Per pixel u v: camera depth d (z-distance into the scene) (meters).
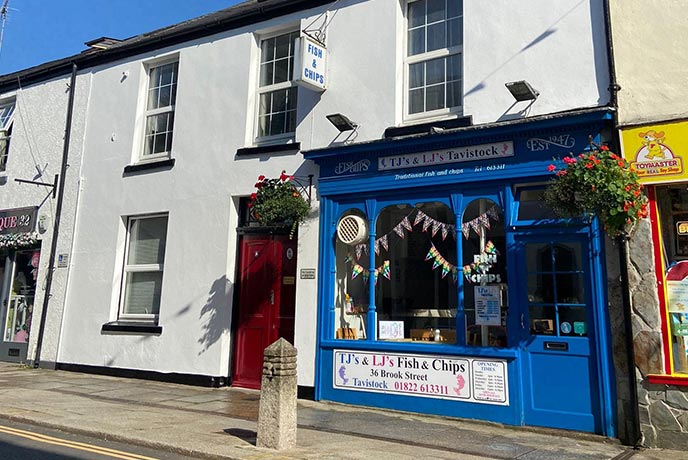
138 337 10.59
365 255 8.70
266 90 10.30
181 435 6.27
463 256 7.85
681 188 6.65
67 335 11.59
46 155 12.96
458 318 7.66
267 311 9.54
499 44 8.02
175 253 10.47
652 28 6.90
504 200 7.54
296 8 10.00
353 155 8.78
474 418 7.31
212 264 10.02
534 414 6.96
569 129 7.19
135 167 11.31
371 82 9.03
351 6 9.45
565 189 6.57
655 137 6.59
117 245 11.32
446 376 7.58
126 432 6.34
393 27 9.02
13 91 14.14
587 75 7.32
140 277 11.16
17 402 8.03
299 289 9.03
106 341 10.98
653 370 6.32
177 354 10.08
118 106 12.00
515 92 7.49
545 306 7.12
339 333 8.77
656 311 6.41
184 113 10.93
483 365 7.34
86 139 12.32
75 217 12.04
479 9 8.27
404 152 8.35
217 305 9.82
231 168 10.13
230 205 10.03
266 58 10.50
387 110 8.80
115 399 8.49
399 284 8.39
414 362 7.84
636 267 6.56
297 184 9.38
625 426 6.43
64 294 11.81
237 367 9.64
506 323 7.35
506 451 6.01
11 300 12.88
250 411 7.78
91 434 6.43
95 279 11.46
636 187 6.39
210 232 10.16
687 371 6.30
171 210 10.70
